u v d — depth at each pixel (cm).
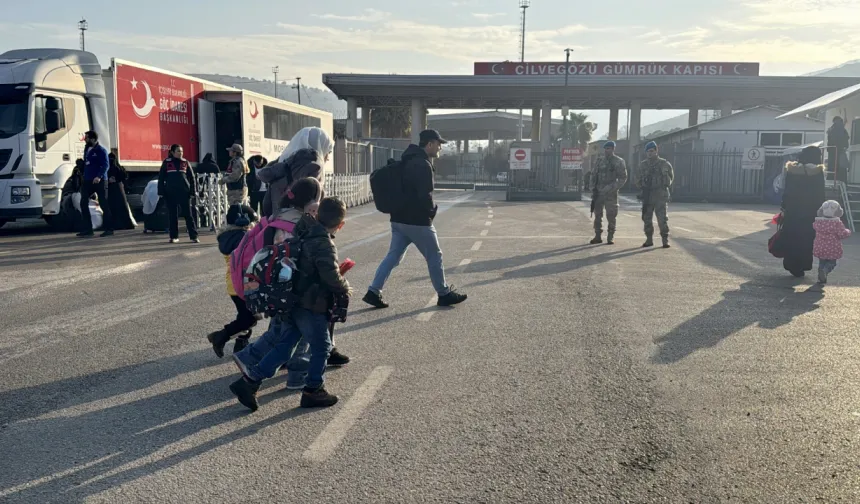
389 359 573
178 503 336
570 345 612
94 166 1489
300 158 559
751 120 3738
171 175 1373
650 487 351
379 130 6950
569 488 349
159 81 1881
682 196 3164
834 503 335
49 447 403
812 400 474
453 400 476
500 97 5234
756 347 605
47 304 798
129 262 1125
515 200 3219
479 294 842
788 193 951
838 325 685
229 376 535
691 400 474
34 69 1551
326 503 334
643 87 4850
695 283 919
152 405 472
